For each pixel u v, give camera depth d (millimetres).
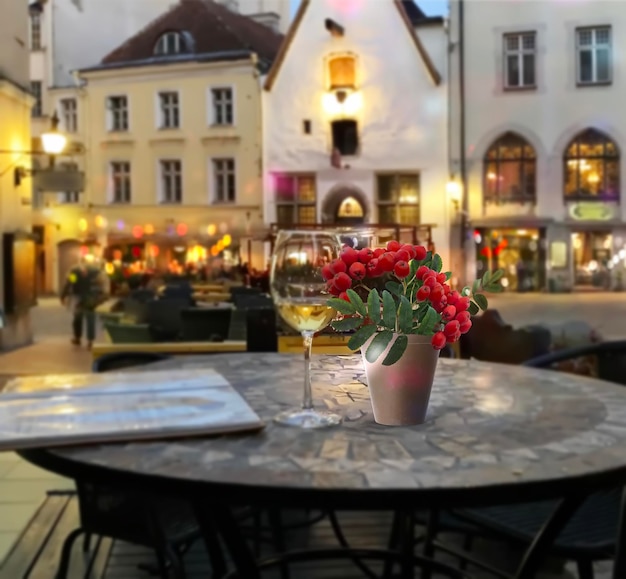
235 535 1710
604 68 25453
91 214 30438
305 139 26609
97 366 2873
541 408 1770
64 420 1528
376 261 1544
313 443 1451
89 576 2982
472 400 1856
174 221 29641
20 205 12633
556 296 24906
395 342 1496
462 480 1237
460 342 4883
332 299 1488
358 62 25969
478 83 25688
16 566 3055
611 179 25703
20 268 12219
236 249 28453
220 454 1381
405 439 1482
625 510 1589
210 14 30469
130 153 30109
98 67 30203
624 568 1585
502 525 2150
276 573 3035
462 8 25719
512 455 1386
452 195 25531
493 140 25781
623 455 1388
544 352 5711
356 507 1208
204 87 29250
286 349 3508
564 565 3041
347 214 26766
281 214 27031
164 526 2410
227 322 7070
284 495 1215
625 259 25891
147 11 35000
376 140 26062
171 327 8711
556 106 25562
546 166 25672
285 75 26641
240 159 28938
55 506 3729
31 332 13070
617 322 16172
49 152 12258
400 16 25609
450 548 2674
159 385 1887
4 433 1434
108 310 12344
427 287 1515
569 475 1270
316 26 26281
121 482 1305
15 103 12383
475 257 25656
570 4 25328
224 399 1721
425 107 25734
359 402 1807
